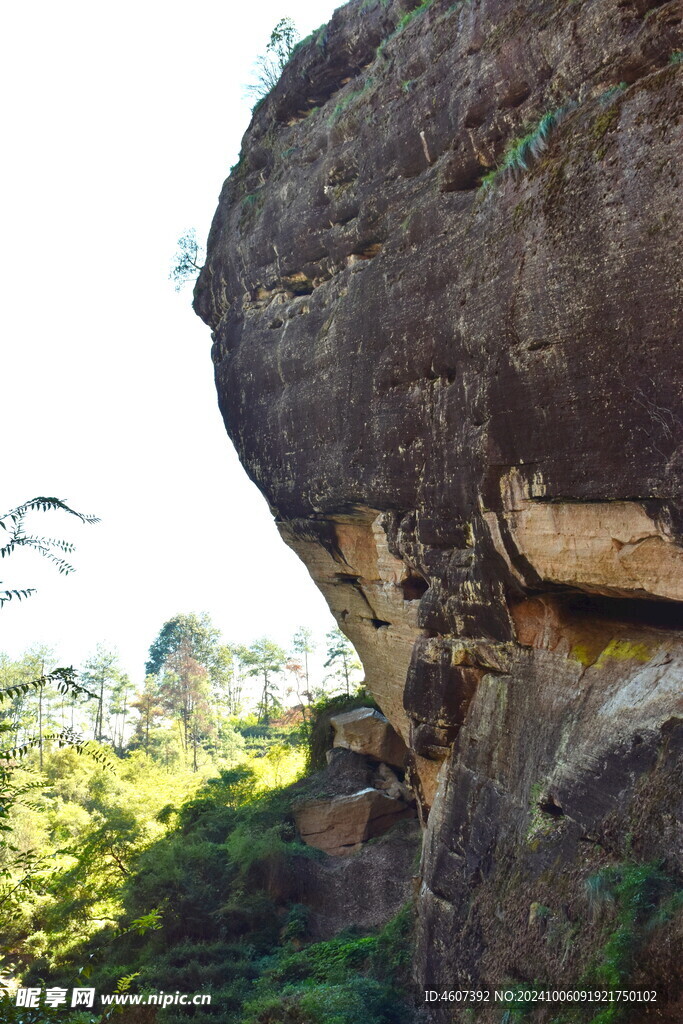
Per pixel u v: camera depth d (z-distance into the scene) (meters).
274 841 22.59
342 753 26.75
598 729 11.28
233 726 74.62
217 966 18.39
